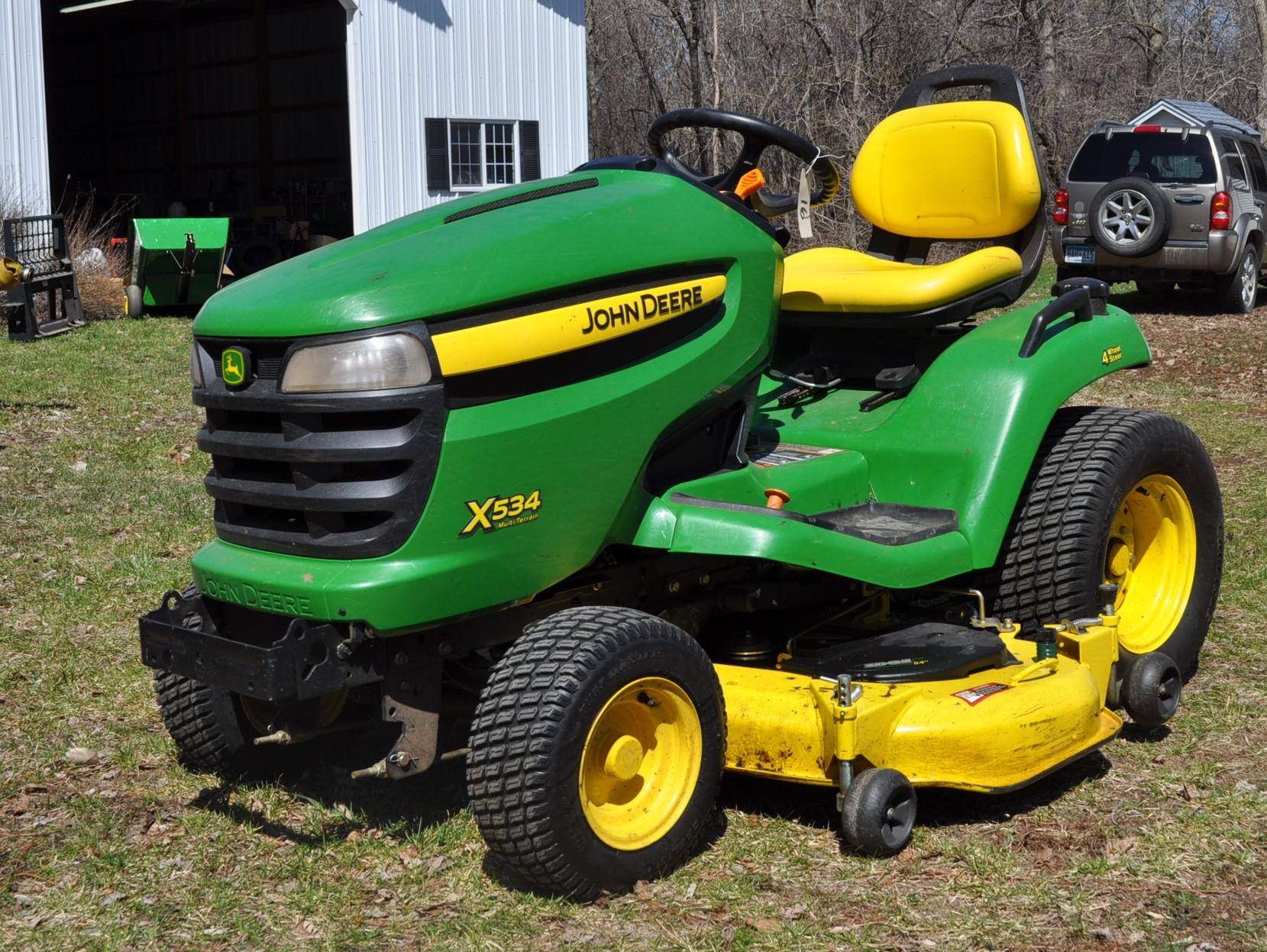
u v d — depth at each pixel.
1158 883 3.47
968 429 4.38
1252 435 9.15
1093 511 4.45
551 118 20.61
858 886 3.49
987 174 5.04
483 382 3.39
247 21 25.94
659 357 3.76
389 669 3.46
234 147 26.88
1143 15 29.34
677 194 3.96
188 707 4.06
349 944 3.24
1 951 3.22
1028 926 3.27
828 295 4.65
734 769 3.81
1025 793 4.05
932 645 4.09
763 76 29.59
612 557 3.97
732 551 3.67
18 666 5.09
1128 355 4.84
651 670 3.42
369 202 18.38
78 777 4.23
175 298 14.05
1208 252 14.03
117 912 3.42
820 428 4.60
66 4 24.45
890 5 27.70
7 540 6.60
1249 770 4.18
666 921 3.32
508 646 3.97
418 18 18.70
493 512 3.40
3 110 15.73
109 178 29.70
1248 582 6.00
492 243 3.49
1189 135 14.12
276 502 3.45
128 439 8.70
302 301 3.38
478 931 3.27
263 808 4.03
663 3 32.41
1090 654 4.20
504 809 3.25
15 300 11.87
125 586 6.00
